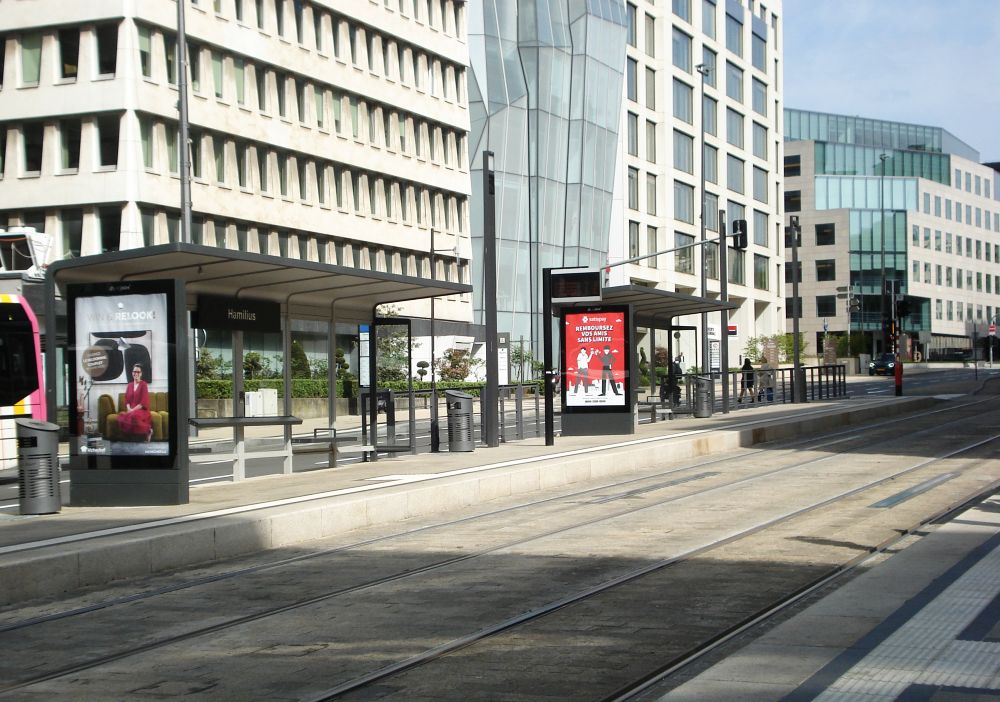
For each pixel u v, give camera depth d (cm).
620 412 2630
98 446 1441
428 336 5719
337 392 3612
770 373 4153
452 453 2225
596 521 1427
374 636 835
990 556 1048
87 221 4231
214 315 1783
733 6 8638
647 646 781
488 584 1026
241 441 1775
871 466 2023
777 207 9669
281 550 1266
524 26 6306
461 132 6206
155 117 4291
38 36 4272
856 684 642
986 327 11981
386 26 5597
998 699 610
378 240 5581
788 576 1020
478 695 670
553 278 2402
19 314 2345
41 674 744
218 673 738
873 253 11750
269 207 4869
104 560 1075
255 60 4778
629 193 7194
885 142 13900
